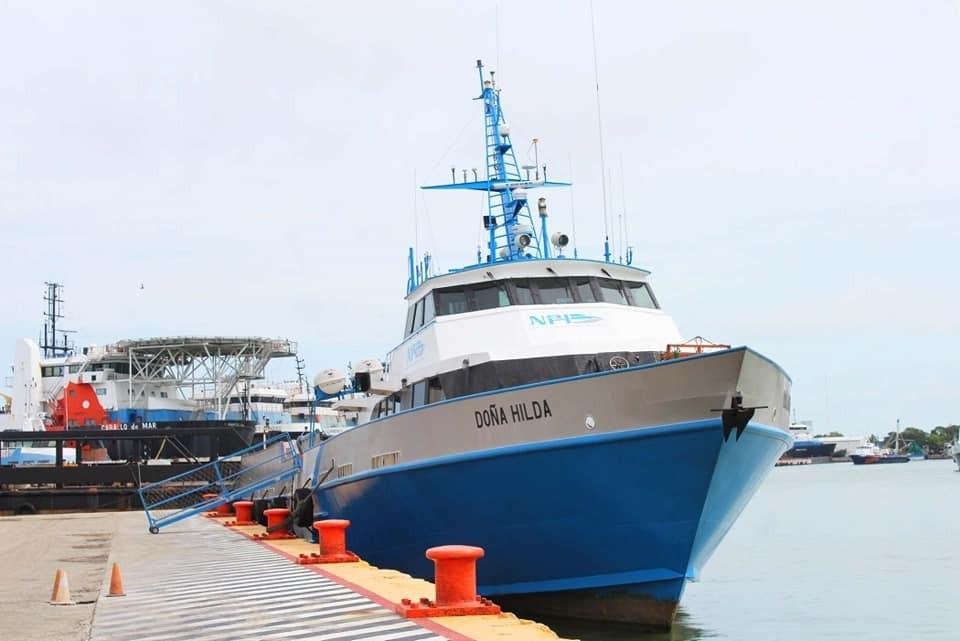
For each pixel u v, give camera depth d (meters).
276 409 60.88
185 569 15.98
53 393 58.94
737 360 12.72
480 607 10.20
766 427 14.40
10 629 10.15
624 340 16.64
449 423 15.59
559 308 17.11
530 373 16.16
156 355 53.81
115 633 9.84
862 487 87.44
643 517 14.16
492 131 21.98
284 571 14.88
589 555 14.94
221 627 9.98
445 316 17.67
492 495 15.11
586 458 13.93
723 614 19.73
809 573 26.59
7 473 43.41
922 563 28.42
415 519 16.98
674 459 13.46
